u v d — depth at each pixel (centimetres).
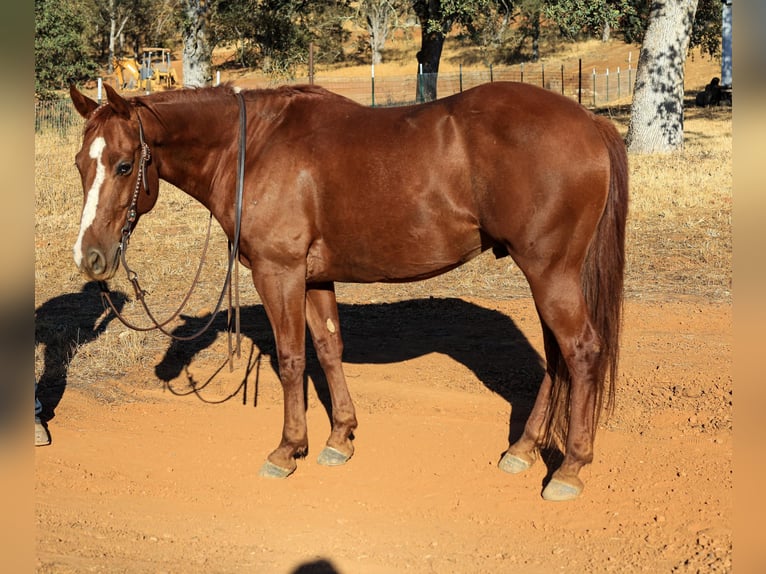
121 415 585
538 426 475
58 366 673
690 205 1174
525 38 5334
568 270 429
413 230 448
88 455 519
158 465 507
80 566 365
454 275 908
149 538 409
